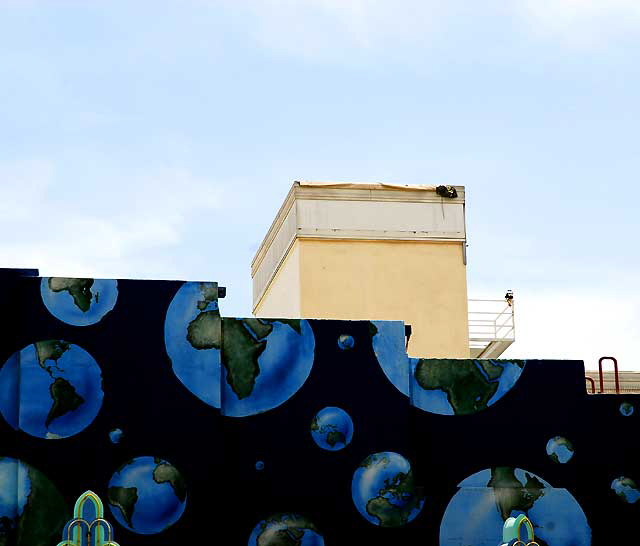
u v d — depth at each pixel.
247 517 20.03
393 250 32.03
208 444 19.80
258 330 20.55
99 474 19.45
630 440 21.45
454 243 32.22
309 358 20.61
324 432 20.44
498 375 21.28
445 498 20.80
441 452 20.92
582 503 21.11
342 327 20.80
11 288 19.78
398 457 20.56
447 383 21.11
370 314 31.55
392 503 20.42
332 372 20.62
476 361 21.25
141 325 19.94
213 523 19.59
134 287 20.03
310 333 20.69
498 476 20.98
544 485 21.08
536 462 21.12
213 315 20.14
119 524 19.39
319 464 20.34
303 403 20.47
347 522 20.27
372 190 32.28
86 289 19.91
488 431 21.09
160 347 19.94
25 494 19.27
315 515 20.19
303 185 32.03
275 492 20.16
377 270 31.84
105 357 19.77
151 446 19.66
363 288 31.69
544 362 21.48
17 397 19.55
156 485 19.56
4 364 19.59
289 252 32.47
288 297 32.50
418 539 20.44
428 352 31.59
